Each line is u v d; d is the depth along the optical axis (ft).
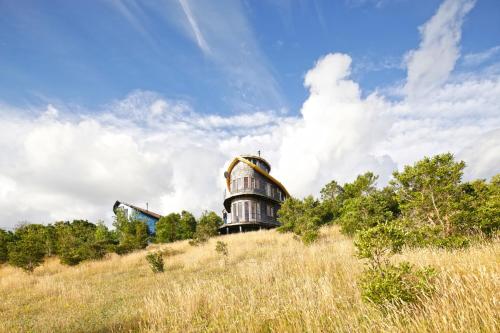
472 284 14.26
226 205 140.56
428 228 31.04
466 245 27.50
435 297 14.55
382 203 53.47
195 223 130.62
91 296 34.65
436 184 33.76
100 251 82.28
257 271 29.32
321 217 82.64
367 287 15.76
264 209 134.10
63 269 72.64
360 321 14.78
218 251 53.26
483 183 43.24
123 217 135.13
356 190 79.36
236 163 135.64
